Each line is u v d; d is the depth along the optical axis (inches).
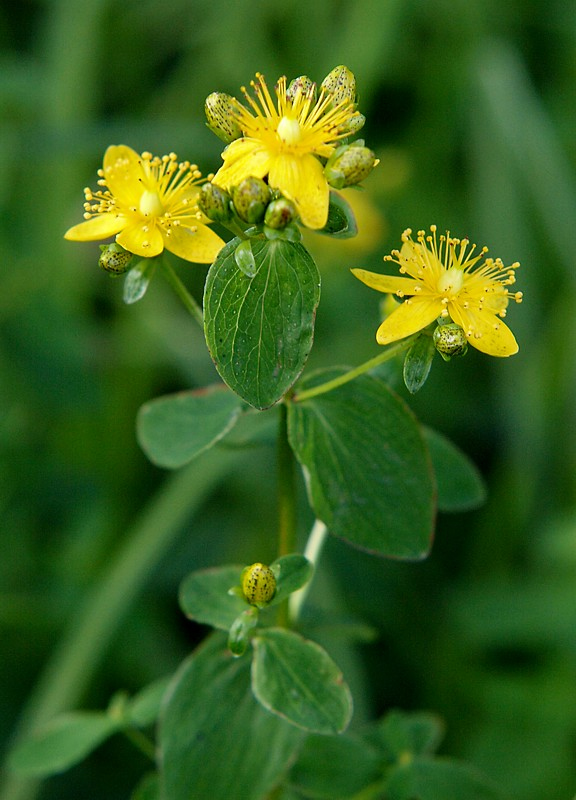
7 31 23.7
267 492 18.9
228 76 22.1
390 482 12.3
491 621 17.2
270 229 11.5
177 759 12.4
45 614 17.8
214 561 18.6
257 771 12.5
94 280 20.9
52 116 20.8
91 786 16.8
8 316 18.1
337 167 11.7
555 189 21.1
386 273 21.8
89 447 19.6
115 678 17.4
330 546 18.1
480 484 13.4
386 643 18.0
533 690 16.8
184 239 12.3
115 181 12.3
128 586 17.0
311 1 22.3
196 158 20.5
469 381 20.7
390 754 13.2
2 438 18.1
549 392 19.7
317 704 12.0
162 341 19.9
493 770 16.5
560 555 17.0
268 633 12.2
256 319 11.7
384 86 23.1
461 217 22.1
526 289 20.8
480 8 23.3
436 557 19.2
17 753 13.8
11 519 18.2
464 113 22.6
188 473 18.0
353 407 12.3
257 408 11.7
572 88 24.0
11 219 19.8
